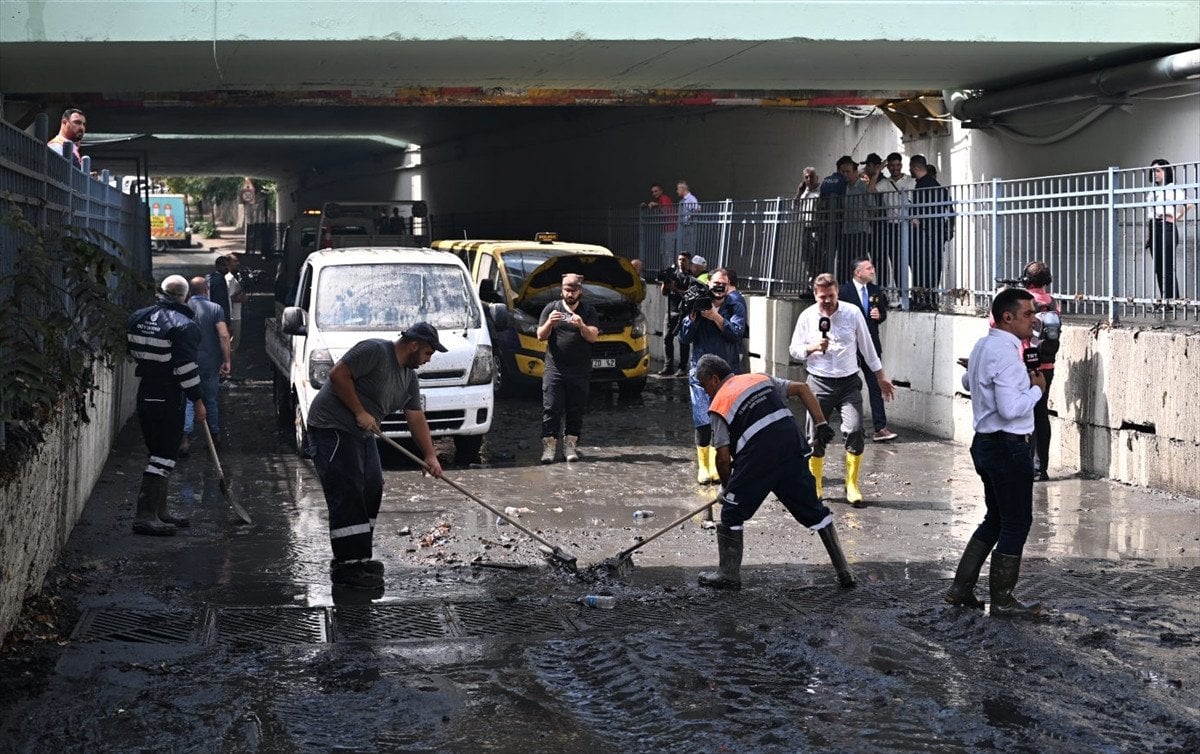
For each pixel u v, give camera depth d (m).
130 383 15.61
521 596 8.05
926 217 15.18
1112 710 5.86
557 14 14.57
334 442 8.41
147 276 20.48
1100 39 15.05
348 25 14.25
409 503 11.00
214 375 13.41
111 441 13.23
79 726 5.69
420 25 14.39
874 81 18.48
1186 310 11.62
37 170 9.10
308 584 8.32
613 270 17.94
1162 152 15.98
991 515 7.64
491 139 42.56
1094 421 12.05
